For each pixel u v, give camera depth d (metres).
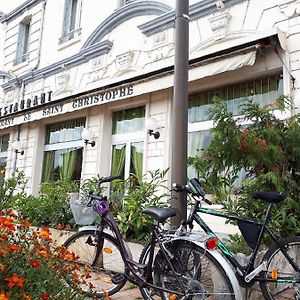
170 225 3.23
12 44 11.57
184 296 2.58
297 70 4.87
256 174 3.47
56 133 9.32
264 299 2.62
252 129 3.54
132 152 7.33
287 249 2.60
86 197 3.50
